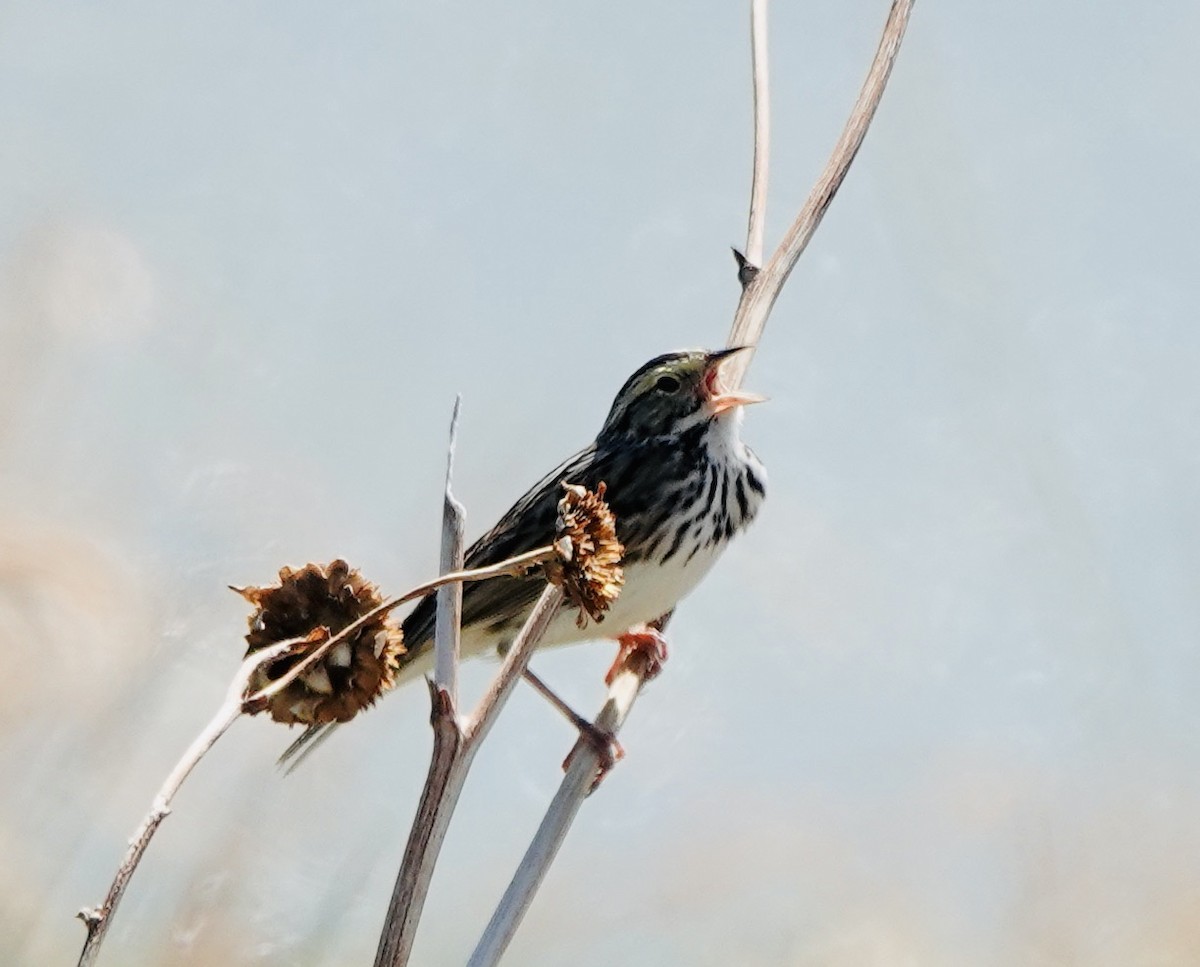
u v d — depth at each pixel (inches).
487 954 311.3
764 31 442.0
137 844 214.7
